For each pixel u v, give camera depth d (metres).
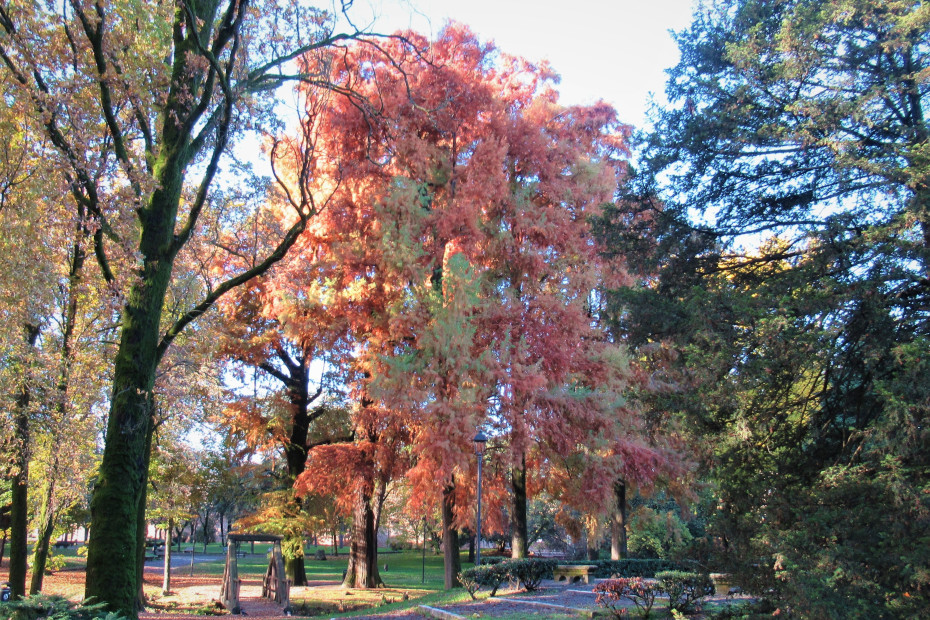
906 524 7.90
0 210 13.66
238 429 26.30
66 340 17.81
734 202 12.62
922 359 8.37
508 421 19.72
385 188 21.30
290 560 30.14
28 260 13.80
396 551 63.44
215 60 11.27
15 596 16.83
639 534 31.75
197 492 27.81
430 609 14.33
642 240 13.38
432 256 20.97
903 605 7.57
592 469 21.00
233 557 23.45
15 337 15.91
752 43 11.84
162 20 13.58
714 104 12.89
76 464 18.31
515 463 19.58
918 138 10.21
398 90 20.89
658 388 18.41
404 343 21.83
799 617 7.93
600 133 25.64
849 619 7.52
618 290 12.95
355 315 21.91
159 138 14.74
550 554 47.81
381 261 20.69
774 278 10.85
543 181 22.70
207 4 12.67
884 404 8.91
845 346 10.03
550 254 22.58
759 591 8.97
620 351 20.62
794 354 9.29
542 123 23.77
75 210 12.66
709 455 10.37
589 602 14.04
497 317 20.94
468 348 19.34
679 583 11.91
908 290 10.07
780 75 11.21
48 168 11.80
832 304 9.48
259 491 30.05
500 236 20.97
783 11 12.45
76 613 8.51
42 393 16.64
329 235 22.92
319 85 13.73
